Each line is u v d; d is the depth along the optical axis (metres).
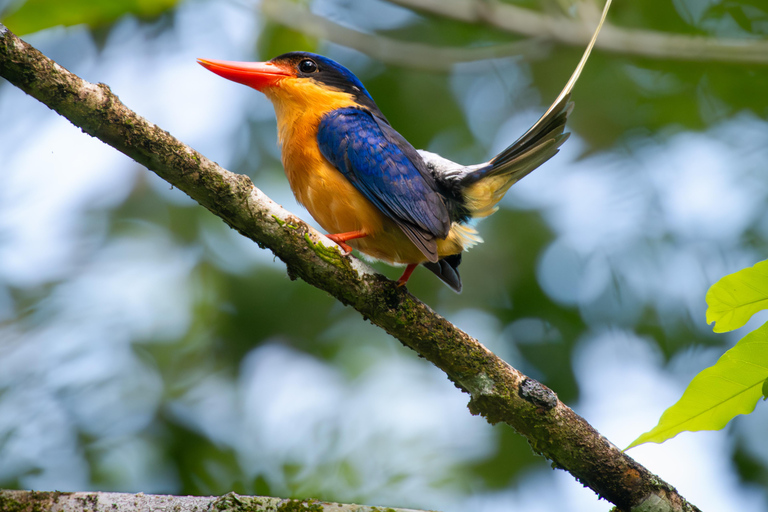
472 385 6.48
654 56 12.12
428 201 8.02
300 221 6.36
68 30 11.06
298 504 5.73
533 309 12.35
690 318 11.62
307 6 12.95
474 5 12.55
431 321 6.48
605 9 7.62
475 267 12.70
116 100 5.72
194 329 11.38
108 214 12.40
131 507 5.55
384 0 12.64
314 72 9.20
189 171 5.99
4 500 5.43
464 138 13.27
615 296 11.95
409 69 13.43
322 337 12.00
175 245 12.15
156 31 13.11
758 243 11.55
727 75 12.92
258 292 11.94
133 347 10.93
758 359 5.20
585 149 13.17
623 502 6.36
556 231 12.64
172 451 10.14
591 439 6.34
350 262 6.43
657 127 13.08
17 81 5.48
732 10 12.93
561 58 13.68
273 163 12.64
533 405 6.34
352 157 8.01
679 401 5.41
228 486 9.82
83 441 9.83
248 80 9.09
